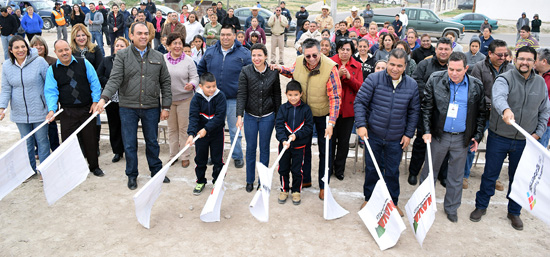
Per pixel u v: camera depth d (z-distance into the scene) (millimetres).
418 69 5195
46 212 4297
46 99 4676
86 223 4098
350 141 5578
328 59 4340
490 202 4777
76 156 4129
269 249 3715
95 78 4918
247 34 11719
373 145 4289
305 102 4484
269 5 36938
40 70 4797
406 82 4078
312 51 4094
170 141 5523
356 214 4414
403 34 18109
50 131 5555
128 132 4758
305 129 4379
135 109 4703
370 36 9117
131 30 4551
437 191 5082
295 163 4520
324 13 12656
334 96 4312
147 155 5000
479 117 4086
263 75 4461
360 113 4172
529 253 3756
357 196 4867
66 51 4598
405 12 18844
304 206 4562
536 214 3385
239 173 5453
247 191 4891
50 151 5301
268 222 4188
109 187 4914
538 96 3912
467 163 5094
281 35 12633
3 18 12078
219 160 4848
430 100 4137
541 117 4016
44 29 20250
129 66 4562
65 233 3910
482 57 5941
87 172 4270
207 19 14000
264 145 4691
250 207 3703
